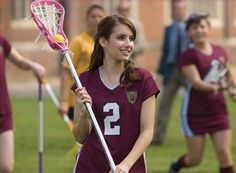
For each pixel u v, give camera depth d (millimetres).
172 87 22562
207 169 18406
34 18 10352
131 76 10102
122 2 22453
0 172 13109
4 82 13289
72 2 49719
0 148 13070
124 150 10156
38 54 49469
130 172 10109
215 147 15578
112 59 10195
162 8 52344
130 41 10148
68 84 15992
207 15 15648
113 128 10180
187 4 53156
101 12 15242
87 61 15352
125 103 10141
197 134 15594
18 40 49844
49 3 10438
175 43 22641
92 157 10258
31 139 23375
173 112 30906
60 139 23297
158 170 18234
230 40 54625
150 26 52281
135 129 10156
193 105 15594
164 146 22250
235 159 19375
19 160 19641
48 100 35688
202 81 15500
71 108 16328
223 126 15477
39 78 15047
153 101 10148
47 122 27547
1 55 13438
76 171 10367
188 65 15500
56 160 19641
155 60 52125
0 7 49656
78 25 49781
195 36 15531
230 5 54719
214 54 15656
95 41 10352
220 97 15516
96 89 10234
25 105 33531
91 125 10273
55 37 10273
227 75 15750
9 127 13172
